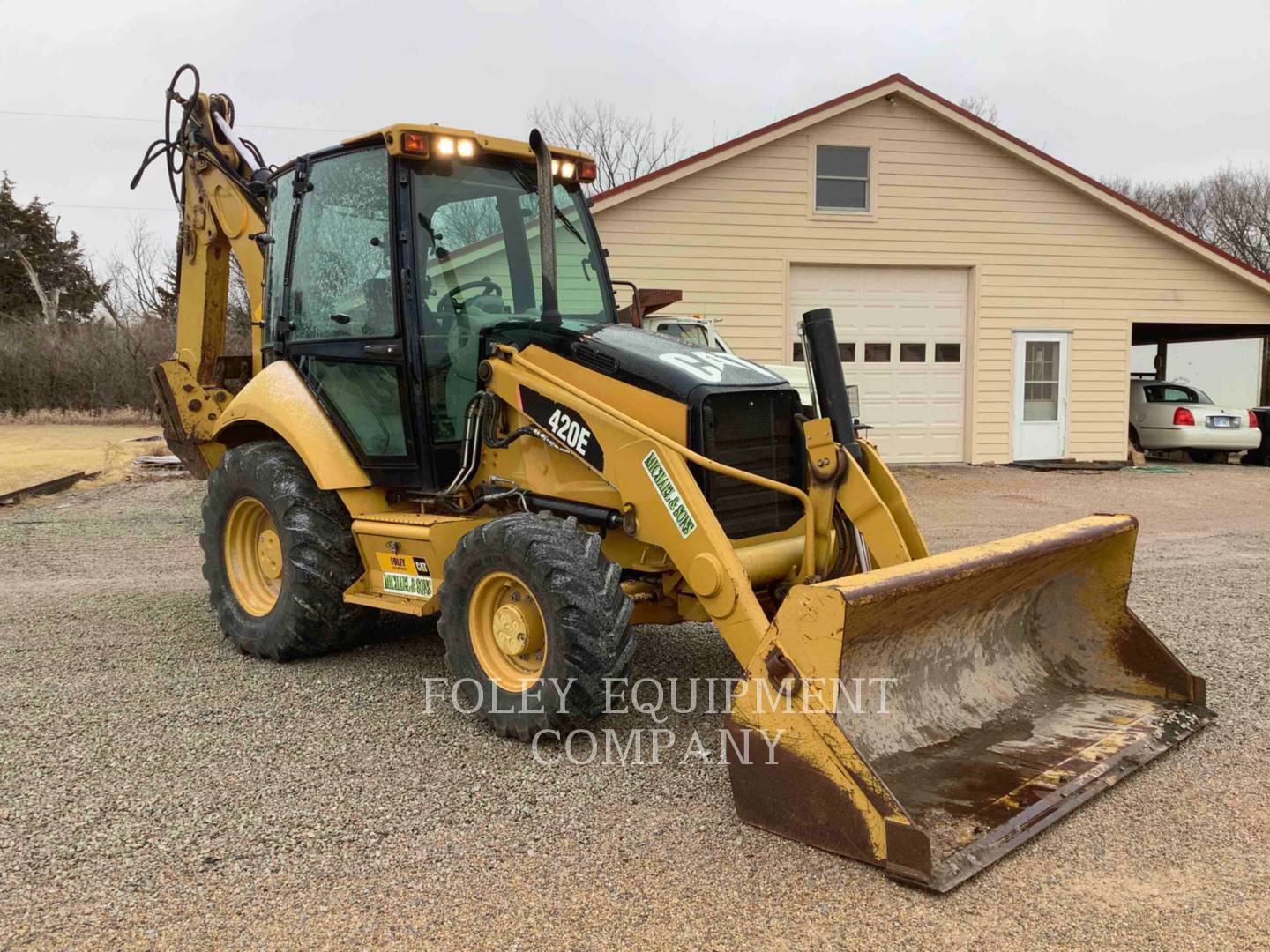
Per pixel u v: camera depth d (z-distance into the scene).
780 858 3.01
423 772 3.66
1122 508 10.99
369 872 2.94
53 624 5.91
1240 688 4.59
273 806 3.39
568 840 3.13
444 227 4.59
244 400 5.29
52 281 43.06
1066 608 4.35
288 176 5.25
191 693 4.60
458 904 2.76
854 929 2.63
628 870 2.95
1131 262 15.24
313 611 4.86
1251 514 10.57
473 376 4.61
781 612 3.11
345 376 4.82
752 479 3.86
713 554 3.60
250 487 5.11
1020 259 14.96
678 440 3.87
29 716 4.29
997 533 9.16
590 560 3.75
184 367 6.72
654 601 4.26
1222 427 16.09
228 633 5.29
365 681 4.77
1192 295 15.41
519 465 4.43
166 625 5.89
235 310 25.72
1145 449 16.83
